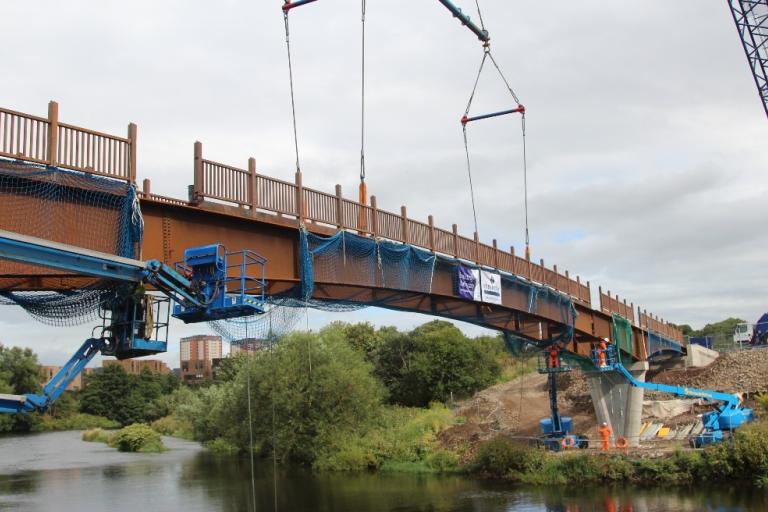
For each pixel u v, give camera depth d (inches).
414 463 2162.9
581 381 2960.1
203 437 3651.6
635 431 2123.5
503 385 3316.9
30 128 734.5
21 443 3914.9
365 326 4431.6
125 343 732.7
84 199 781.9
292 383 2409.0
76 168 764.0
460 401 3299.7
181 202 921.5
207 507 1640.0
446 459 2092.8
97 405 5787.4
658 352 2970.0
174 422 4520.2
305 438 2391.7
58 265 644.7
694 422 2086.6
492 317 1691.7
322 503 1646.2
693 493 1534.2
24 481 2137.1
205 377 7593.5
